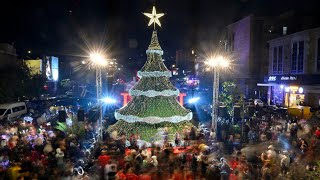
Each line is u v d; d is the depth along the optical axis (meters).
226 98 30.14
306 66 38.69
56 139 16.80
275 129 20.78
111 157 14.23
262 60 52.62
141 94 21.17
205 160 13.55
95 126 23.70
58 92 67.00
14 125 22.06
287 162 14.02
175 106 21.62
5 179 12.48
